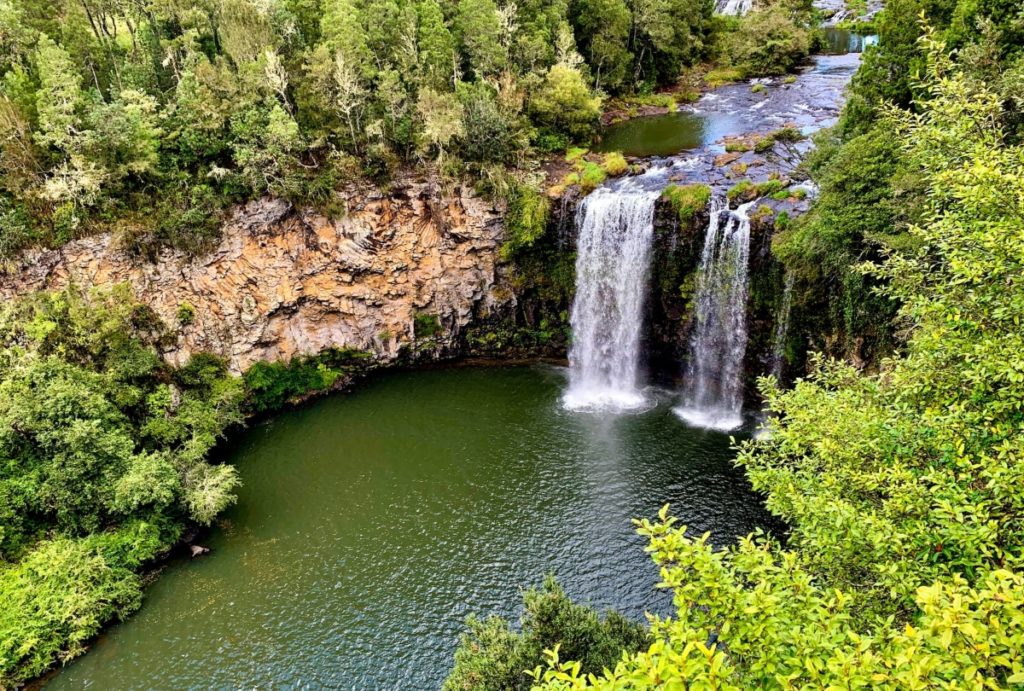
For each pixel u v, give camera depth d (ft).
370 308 150.82
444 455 123.44
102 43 163.43
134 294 130.82
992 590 25.66
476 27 165.89
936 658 24.14
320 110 142.72
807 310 120.16
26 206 124.26
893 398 54.44
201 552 103.35
